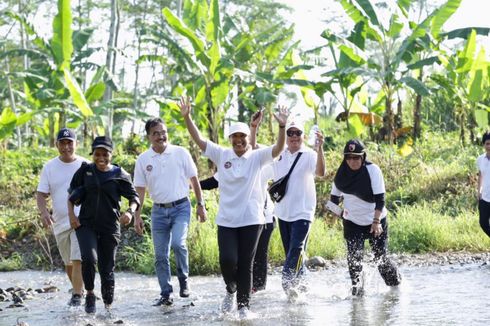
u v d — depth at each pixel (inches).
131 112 1143.6
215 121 1011.9
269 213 473.7
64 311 437.4
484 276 521.0
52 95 1076.5
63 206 436.1
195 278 566.3
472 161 925.2
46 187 437.7
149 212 722.8
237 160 393.1
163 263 451.8
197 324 386.3
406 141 1075.9
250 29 1245.7
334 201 458.0
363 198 443.5
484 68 1050.7
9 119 1026.1
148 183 452.8
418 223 710.5
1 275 636.1
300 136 455.5
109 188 404.5
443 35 1050.7
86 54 1136.2
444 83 1083.9
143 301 467.5
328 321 381.1
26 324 390.0
